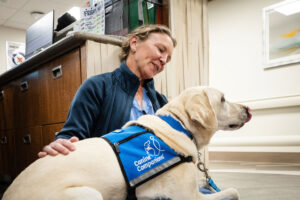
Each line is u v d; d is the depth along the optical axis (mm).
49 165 745
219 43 3398
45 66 1505
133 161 788
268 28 2918
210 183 1270
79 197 676
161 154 840
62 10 4824
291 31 2752
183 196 841
